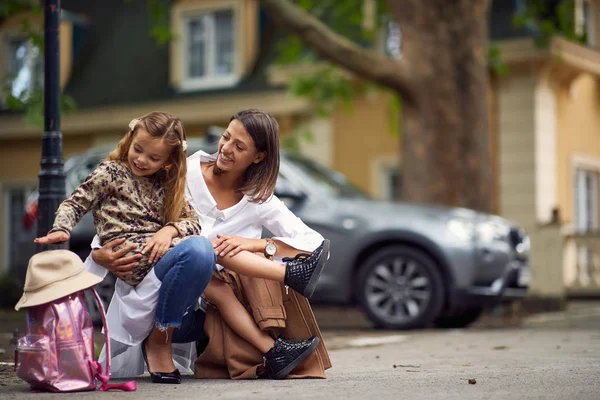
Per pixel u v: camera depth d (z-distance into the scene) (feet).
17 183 76.79
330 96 55.01
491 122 60.03
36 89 38.11
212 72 70.95
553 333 31.68
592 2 68.64
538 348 25.40
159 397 14.66
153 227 16.61
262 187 17.44
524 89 59.11
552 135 60.44
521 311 45.68
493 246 34.42
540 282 54.19
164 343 16.76
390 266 34.17
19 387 16.39
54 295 15.40
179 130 16.39
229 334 17.24
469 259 33.40
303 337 17.43
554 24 53.67
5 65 76.18
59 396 14.84
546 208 59.41
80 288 15.62
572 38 51.90
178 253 16.07
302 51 57.82
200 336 17.61
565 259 58.95
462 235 33.65
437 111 43.91
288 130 66.28
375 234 33.68
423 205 34.83
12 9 45.85
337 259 34.09
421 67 43.98
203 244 16.19
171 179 16.67
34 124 37.32
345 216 34.17
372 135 63.31
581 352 23.82
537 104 58.85
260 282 17.03
